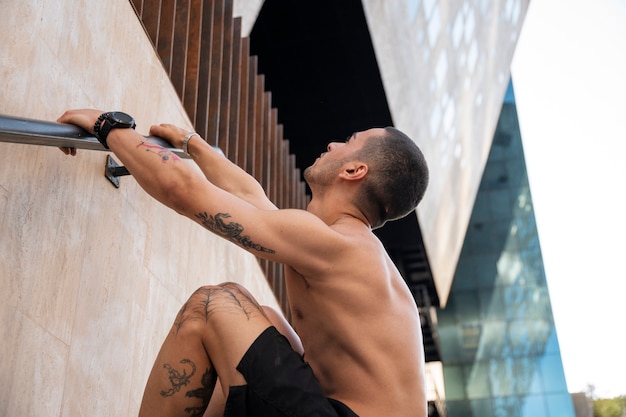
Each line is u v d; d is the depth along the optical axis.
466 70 11.37
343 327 1.43
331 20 7.79
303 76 8.97
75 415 1.86
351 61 8.54
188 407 1.38
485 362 22.39
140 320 2.37
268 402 1.29
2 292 1.53
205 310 1.38
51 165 1.79
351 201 1.65
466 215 14.73
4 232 1.55
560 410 21.38
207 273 3.28
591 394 23.02
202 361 1.38
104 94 2.23
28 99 1.72
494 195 24.59
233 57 4.53
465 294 23.42
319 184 1.70
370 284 1.46
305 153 10.37
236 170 1.74
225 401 1.41
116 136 1.50
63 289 1.82
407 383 1.43
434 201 11.06
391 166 1.65
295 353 1.36
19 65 1.69
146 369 2.41
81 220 1.95
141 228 2.43
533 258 23.45
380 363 1.42
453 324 23.08
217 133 3.88
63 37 1.94
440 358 22.66
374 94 9.08
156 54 2.82
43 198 1.74
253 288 4.37
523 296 23.08
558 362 22.02
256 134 5.06
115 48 2.34
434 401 22.09
